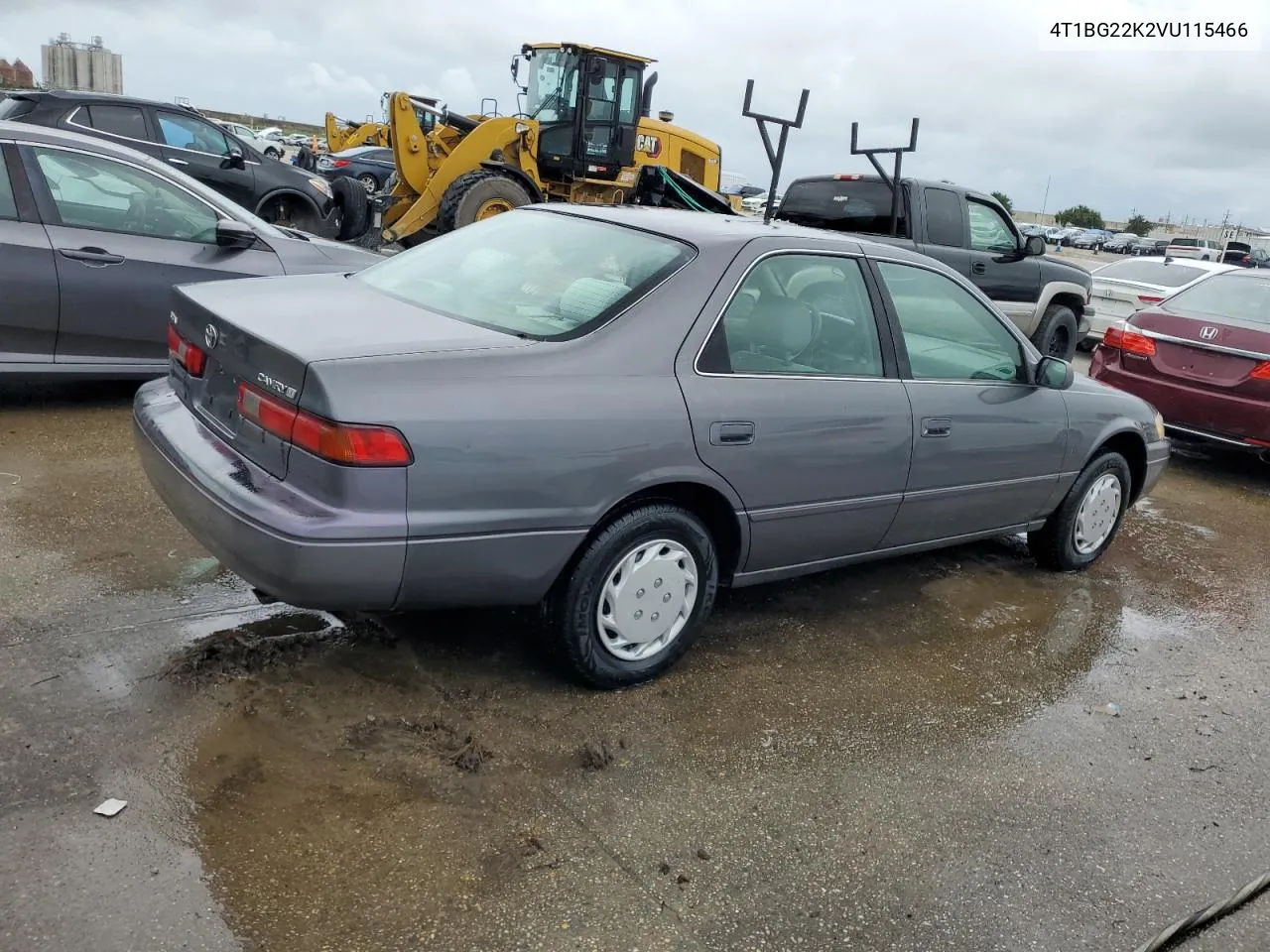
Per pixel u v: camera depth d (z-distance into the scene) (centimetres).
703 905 256
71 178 582
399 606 302
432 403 288
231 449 317
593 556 326
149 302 600
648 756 318
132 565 401
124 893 235
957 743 351
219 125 1178
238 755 291
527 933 240
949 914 265
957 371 438
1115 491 534
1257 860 305
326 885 246
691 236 364
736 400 348
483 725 321
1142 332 782
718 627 419
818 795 309
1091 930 266
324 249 677
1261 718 396
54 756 280
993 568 529
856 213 1001
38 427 562
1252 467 831
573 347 321
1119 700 398
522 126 1367
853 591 475
